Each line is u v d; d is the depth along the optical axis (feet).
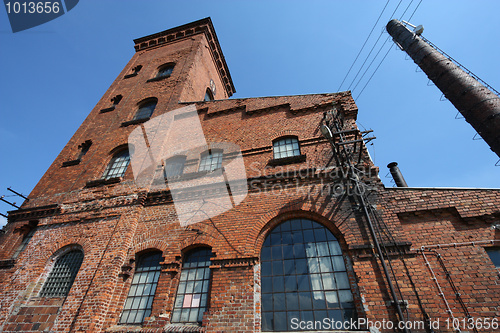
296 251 22.68
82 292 24.11
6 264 29.32
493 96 33.73
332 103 34.17
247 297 20.35
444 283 17.84
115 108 50.42
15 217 34.86
